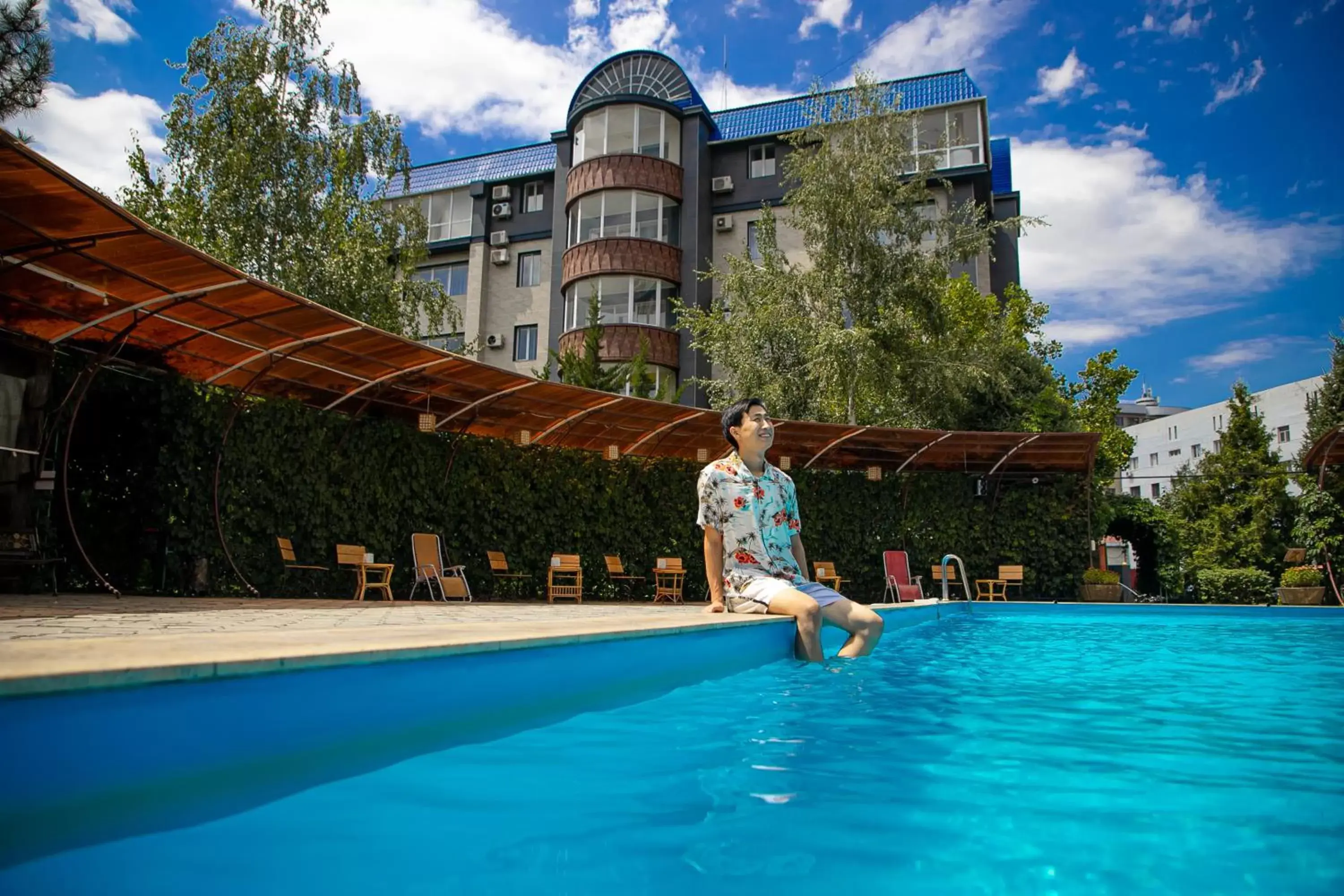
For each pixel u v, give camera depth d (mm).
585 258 23750
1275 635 8062
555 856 1366
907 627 7559
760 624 4340
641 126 24672
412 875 1266
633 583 13742
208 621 5051
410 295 19188
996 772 2010
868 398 18125
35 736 1391
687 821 1574
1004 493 15477
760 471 5066
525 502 12492
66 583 8906
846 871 1291
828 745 2320
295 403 9820
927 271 17406
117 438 9055
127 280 7055
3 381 7422
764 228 19062
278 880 1233
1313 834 1502
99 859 1314
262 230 17438
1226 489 22078
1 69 8133
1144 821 1582
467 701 2426
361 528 10547
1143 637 7699
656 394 22453
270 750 1821
